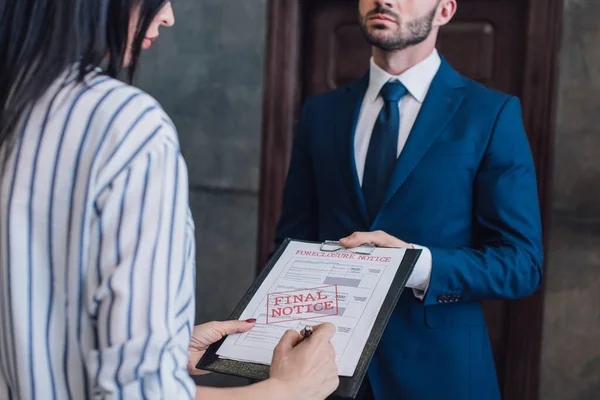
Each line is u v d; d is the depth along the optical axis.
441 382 1.43
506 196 1.43
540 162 2.45
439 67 1.58
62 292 0.72
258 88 2.83
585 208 2.39
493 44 2.62
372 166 1.52
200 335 1.06
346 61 2.80
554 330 2.45
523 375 2.49
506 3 2.59
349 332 1.03
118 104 0.73
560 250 2.43
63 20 0.75
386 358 1.45
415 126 1.50
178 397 0.71
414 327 1.45
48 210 0.72
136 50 0.81
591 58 2.38
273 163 2.82
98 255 0.70
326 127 1.64
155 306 0.69
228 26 2.86
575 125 2.40
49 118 0.74
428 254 1.35
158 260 0.70
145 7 0.80
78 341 0.72
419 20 1.50
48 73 0.74
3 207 0.73
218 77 2.88
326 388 0.89
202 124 2.92
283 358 0.89
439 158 1.46
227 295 2.93
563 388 2.44
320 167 1.61
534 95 2.46
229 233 2.91
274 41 2.79
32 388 0.72
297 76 2.82
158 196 0.71
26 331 0.72
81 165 0.71
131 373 0.67
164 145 0.73
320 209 1.60
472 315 1.49
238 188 2.89
